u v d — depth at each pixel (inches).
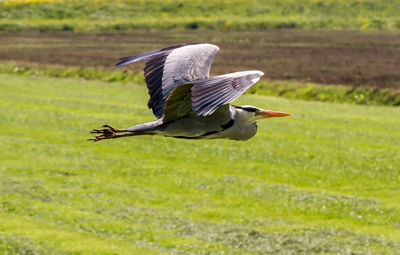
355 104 1815.9
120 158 1107.9
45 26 3870.6
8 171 1003.3
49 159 1087.6
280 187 936.9
